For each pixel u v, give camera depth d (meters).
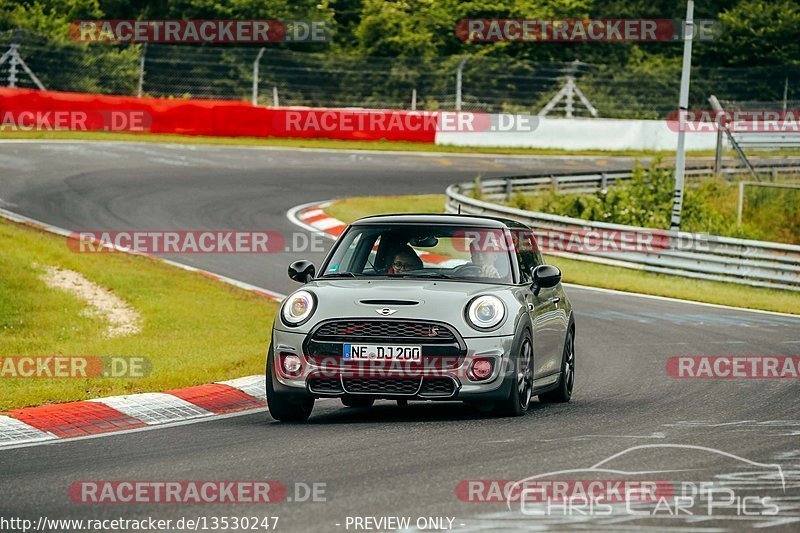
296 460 27.52
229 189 106.88
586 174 121.19
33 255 68.00
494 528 21.11
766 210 118.31
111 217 90.31
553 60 181.00
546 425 32.62
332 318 32.91
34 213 89.31
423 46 176.12
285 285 69.81
